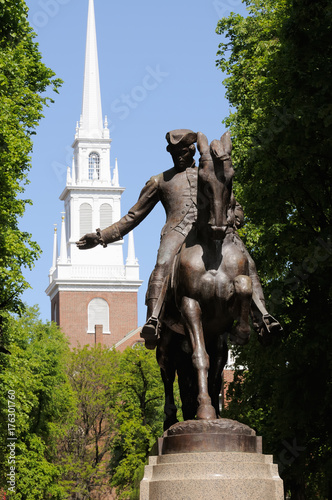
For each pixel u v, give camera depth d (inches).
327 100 807.7
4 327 1186.6
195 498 384.8
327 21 808.3
